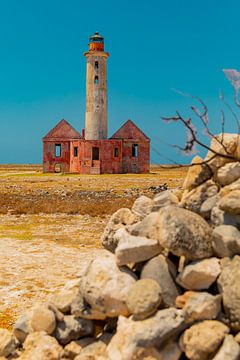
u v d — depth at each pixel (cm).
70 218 2516
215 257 586
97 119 7069
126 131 7000
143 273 587
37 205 2959
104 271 595
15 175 6569
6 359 610
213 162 663
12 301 988
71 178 5569
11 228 2161
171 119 584
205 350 507
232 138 657
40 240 1812
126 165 6938
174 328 520
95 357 569
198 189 659
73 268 1305
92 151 6712
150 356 514
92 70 7069
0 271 1260
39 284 1127
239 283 529
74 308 609
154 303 533
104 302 576
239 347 500
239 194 594
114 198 3359
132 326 530
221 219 608
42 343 605
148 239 607
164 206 657
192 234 577
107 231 753
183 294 566
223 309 538
